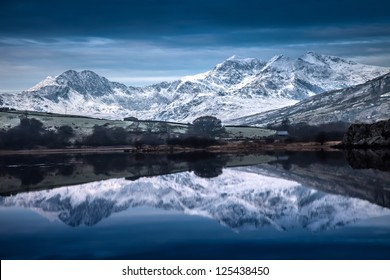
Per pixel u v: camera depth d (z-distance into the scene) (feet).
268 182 401.70
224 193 350.02
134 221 250.57
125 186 398.42
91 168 572.10
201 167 563.07
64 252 192.65
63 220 257.14
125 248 196.03
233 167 549.95
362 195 313.12
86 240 210.18
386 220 236.43
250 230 222.89
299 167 517.14
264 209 280.51
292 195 328.70
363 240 198.90
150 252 189.88
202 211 278.46
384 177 399.24
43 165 631.97
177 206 297.12
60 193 363.35
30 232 228.22
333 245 193.06
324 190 342.03
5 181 440.86
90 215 271.28
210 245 197.88
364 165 509.76
